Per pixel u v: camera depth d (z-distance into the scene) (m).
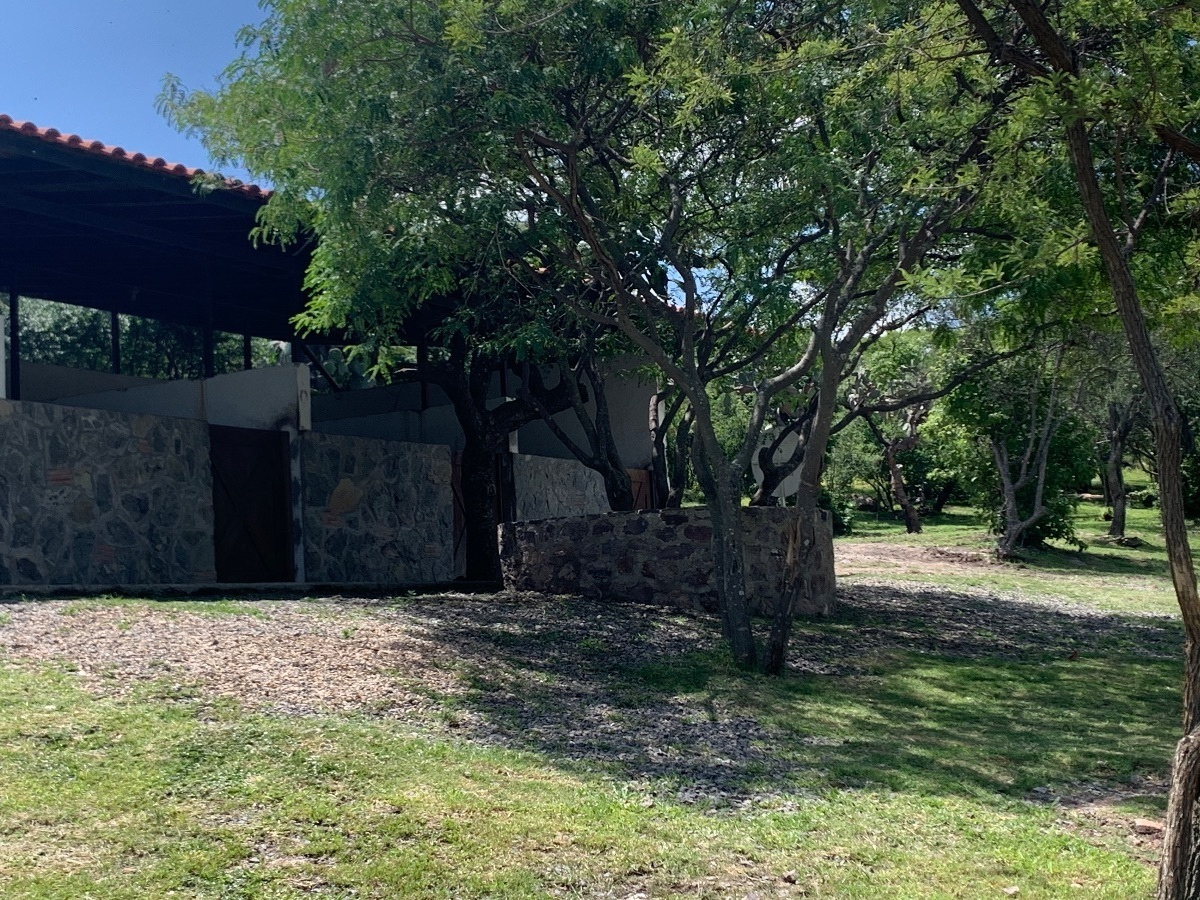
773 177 11.15
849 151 10.54
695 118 10.32
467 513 14.70
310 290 15.11
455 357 14.27
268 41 10.15
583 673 8.94
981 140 9.16
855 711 8.34
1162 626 14.46
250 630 8.70
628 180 11.83
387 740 6.32
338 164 9.38
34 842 4.43
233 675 7.25
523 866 4.72
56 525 10.47
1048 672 10.45
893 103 9.60
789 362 14.23
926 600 15.84
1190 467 35.44
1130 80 6.34
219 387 12.84
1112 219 9.27
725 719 7.86
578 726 7.37
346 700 7.15
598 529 12.59
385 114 9.52
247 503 12.51
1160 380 4.52
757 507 12.78
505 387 17.38
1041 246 6.79
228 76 10.41
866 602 14.93
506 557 13.14
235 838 4.68
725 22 9.39
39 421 10.41
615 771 6.36
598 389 13.79
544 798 5.62
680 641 10.48
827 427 9.40
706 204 11.91
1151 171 9.16
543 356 13.19
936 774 6.69
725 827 5.46
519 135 9.87
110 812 4.79
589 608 11.66
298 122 10.24
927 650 11.38
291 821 4.93
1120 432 29.62
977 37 7.53
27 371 15.00
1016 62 6.83
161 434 11.62
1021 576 21.00
